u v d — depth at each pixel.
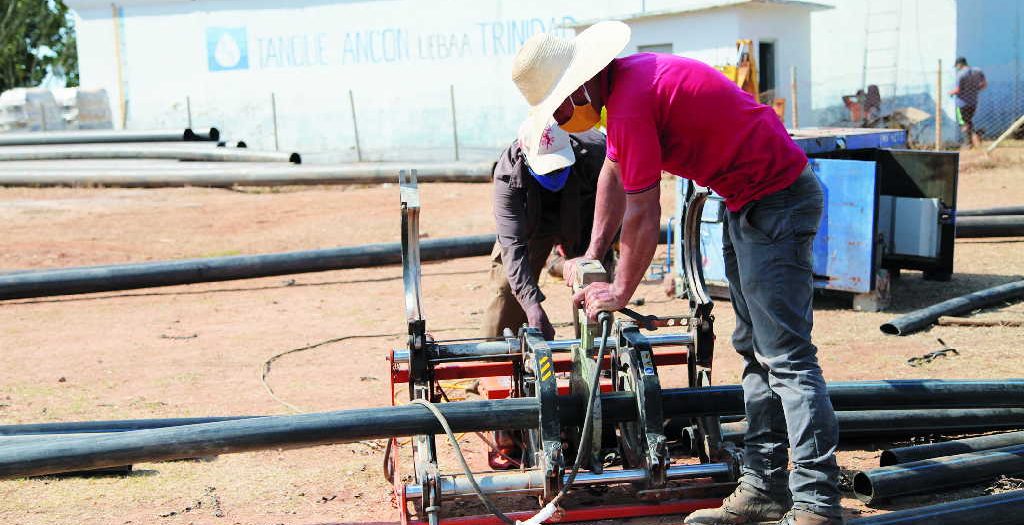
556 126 4.70
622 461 4.48
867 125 21.36
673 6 23.34
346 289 9.63
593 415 3.80
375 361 6.86
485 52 25.56
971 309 7.44
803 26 22.36
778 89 21.83
